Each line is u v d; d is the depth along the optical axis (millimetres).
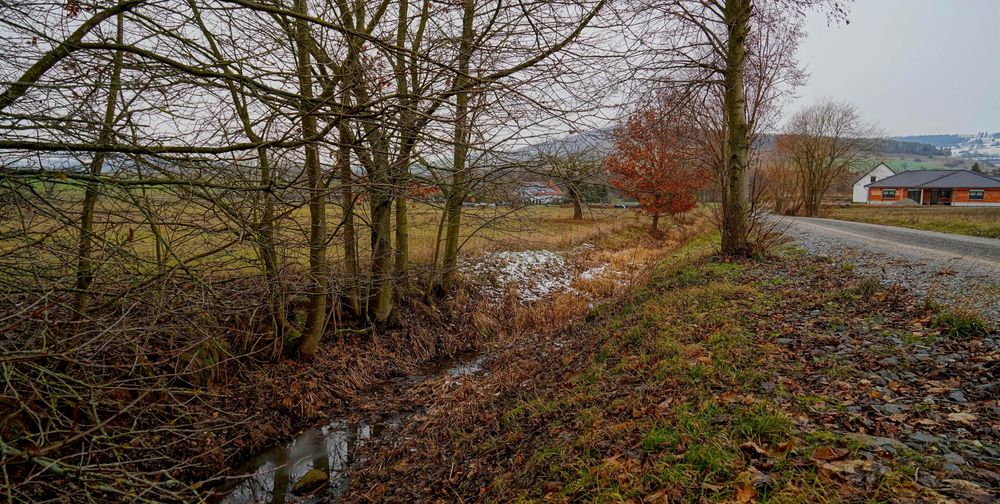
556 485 4078
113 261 4434
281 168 5289
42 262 4691
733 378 4848
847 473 3088
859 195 76188
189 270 4230
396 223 10273
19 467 4570
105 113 4805
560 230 21188
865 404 4035
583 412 5219
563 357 7977
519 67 5137
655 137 12227
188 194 4355
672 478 3469
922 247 13609
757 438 3703
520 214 8414
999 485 2859
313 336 8305
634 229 26484
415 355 9844
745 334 6121
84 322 4289
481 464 5242
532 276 14852
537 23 5160
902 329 5699
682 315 7434
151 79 4219
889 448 3301
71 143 3895
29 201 3906
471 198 8219
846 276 8953
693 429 4008
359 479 5812
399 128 4676
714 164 13062
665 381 5223
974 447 3273
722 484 3299
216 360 7168
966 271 8883
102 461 5070
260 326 8195
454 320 11250
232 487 5816
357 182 5125
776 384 4609
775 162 46062
